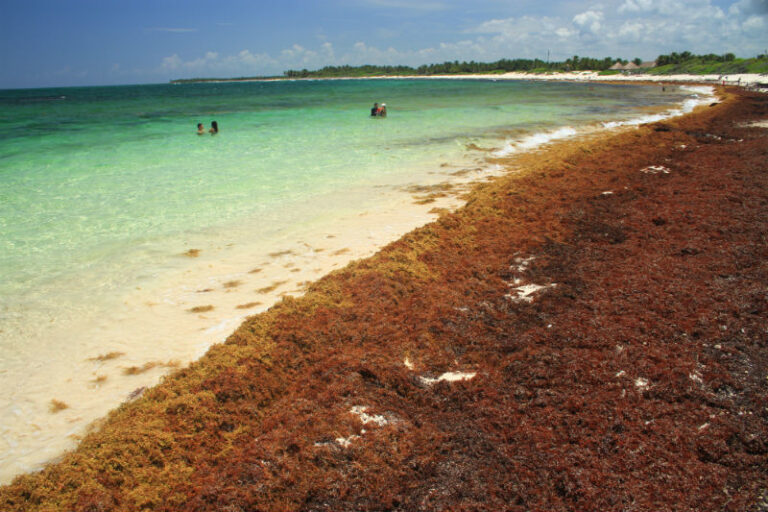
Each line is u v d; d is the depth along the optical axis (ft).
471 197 39.06
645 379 14.70
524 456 12.08
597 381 14.73
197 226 35.06
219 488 11.90
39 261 28.78
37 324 21.94
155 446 13.57
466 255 27.14
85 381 18.15
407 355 17.15
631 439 12.30
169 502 11.94
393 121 102.22
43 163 57.77
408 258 25.76
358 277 23.57
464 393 14.85
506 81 504.02
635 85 328.49
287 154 63.52
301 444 12.96
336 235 32.96
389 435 13.17
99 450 13.25
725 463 11.56
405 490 11.49
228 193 44.14
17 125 100.42
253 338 18.92
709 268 22.39
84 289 25.25
